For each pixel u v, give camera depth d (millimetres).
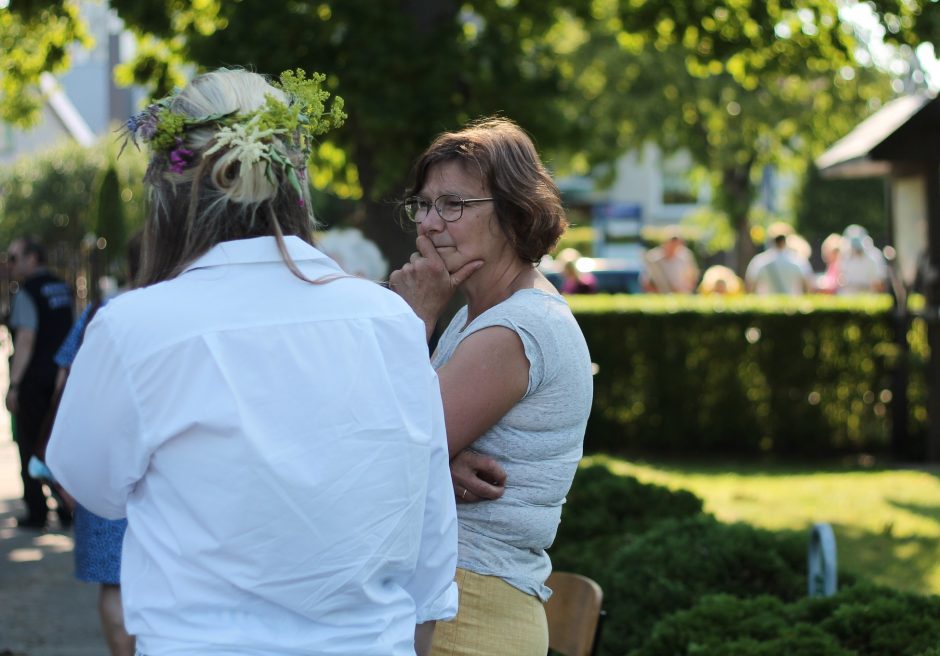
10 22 16047
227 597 2635
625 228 50250
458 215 3623
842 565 10008
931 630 5324
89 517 6578
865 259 24844
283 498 2615
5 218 40375
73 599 9789
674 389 17016
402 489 2764
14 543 11820
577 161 36844
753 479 15000
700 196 58844
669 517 8469
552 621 4824
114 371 2648
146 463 2666
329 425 2670
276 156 2744
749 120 36000
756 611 5684
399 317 2855
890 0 13062
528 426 3582
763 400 16938
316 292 2762
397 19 12906
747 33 15297
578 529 8305
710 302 17219
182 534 2629
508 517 3576
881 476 15141
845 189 47594
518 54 14328
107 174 22062
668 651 5543
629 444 17266
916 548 10750
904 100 17734
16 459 17469
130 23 14742
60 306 11977
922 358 16266
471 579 3568
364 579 2705
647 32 15828
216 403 2613
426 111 12602
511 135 3715
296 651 2656
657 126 36094
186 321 2652
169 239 2805
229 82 2822
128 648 6582
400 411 2777
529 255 3678
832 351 16781
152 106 2811
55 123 52250
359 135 13391
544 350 3539
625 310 17062
